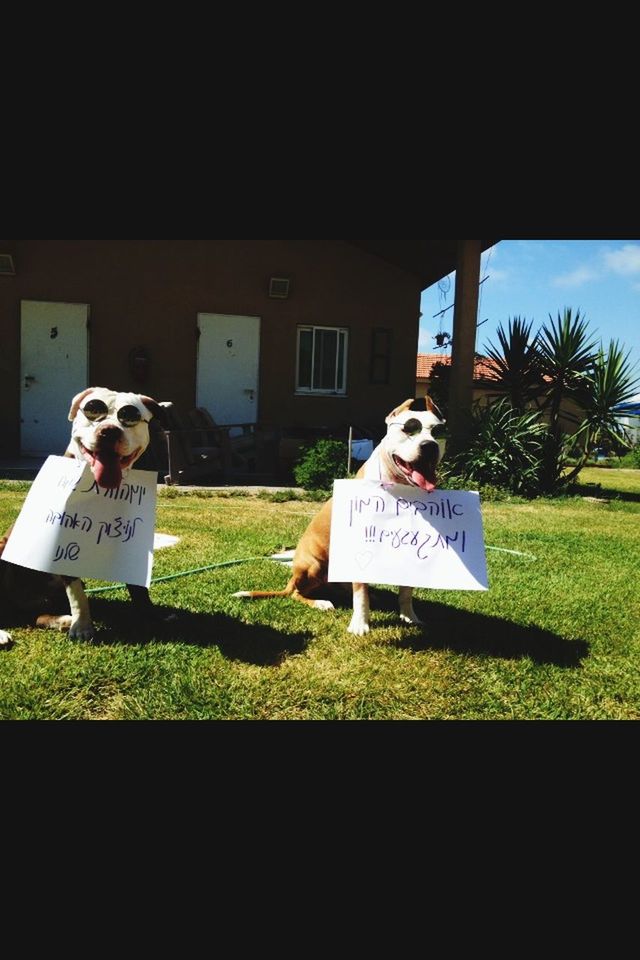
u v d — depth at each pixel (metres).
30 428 10.09
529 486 9.20
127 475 2.70
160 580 3.72
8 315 9.83
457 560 2.85
